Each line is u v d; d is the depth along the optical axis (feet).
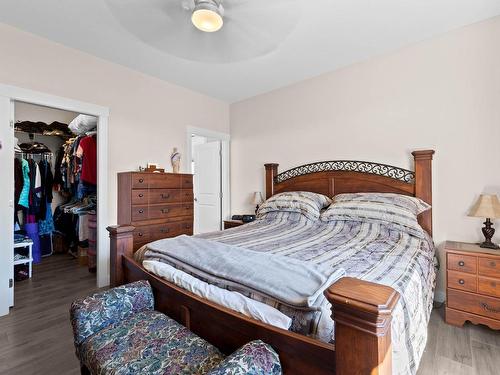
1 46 7.59
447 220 8.17
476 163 7.73
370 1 6.70
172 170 11.90
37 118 14.08
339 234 7.45
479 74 7.68
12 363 5.46
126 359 3.35
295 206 9.57
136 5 5.65
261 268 4.11
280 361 2.95
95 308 4.17
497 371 5.12
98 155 9.68
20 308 7.90
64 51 8.78
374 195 8.61
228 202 14.62
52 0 6.62
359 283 2.65
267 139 13.03
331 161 10.73
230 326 3.48
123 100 10.32
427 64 8.54
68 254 14.28
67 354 5.76
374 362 2.22
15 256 10.44
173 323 4.16
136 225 9.56
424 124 8.62
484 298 6.45
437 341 6.14
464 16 7.39
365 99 9.87
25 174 11.98
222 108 14.40
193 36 6.61
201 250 5.20
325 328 2.95
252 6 5.52
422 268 5.22
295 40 8.49
